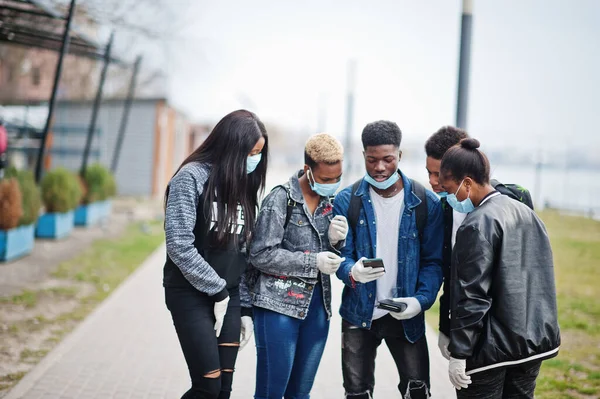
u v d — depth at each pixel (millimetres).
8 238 9914
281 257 3320
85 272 9742
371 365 3633
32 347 5895
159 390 4793
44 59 21672
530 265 2936
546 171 30047
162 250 12484
